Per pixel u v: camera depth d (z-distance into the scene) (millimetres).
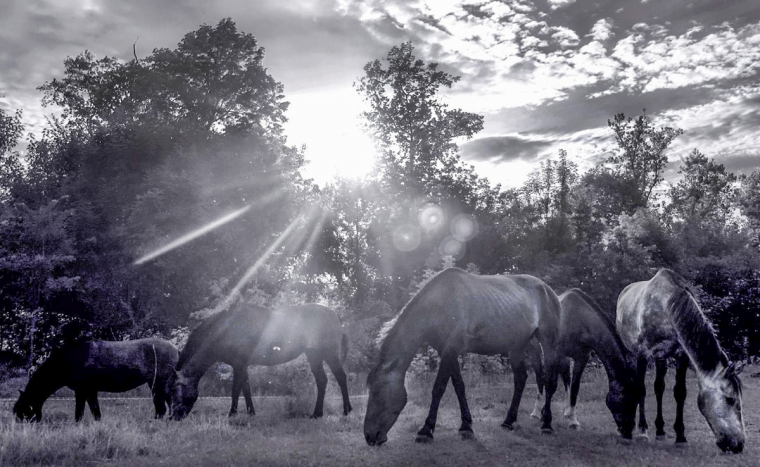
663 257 27516
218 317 10938
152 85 30969
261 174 31516
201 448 7715
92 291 23078
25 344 20656
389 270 34000
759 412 11156
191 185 25609
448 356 8422
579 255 28406
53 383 10070
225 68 33625
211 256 26375
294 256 32969
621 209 45469
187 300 24922
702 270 25172
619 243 27547
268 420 10508
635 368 9125
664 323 8484
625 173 50531
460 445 7875
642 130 50938
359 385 17438
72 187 26578
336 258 34594
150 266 24391
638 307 9094
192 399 10359
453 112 37906
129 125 28734
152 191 25734
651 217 28625
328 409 12344
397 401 7906
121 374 10469
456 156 38375
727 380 7531
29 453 6742
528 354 11141
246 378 11367
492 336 8844
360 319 24000
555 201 46438
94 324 22219
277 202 31859
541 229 36625
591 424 10234
